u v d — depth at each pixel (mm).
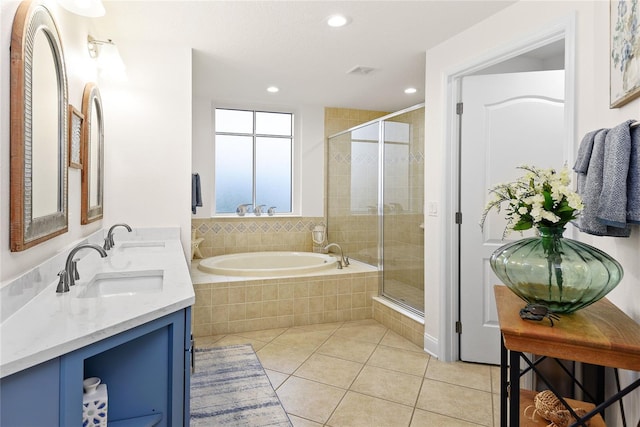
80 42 2240
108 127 2900
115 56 2367
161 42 2971
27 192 1355
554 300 1320
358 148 4566
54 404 999
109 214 2914
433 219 2984
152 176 2996
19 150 1290
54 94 1691
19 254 1365
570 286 1282
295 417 2145
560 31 2016
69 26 2018
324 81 3965
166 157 3021
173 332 1338
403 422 2107
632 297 1384
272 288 3670
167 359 1335
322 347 3199
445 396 2393
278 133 5168
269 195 5152
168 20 2594
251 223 4922
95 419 1139
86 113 2254
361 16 2523
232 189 4984
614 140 1313
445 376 2662
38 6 1440
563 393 1719
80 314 1198
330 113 5207
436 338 2973
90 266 1982
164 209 3025
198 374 2674
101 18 2562
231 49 3107
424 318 3180
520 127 2717
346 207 4844
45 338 1007
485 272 2836
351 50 3115
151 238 2982
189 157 3059
